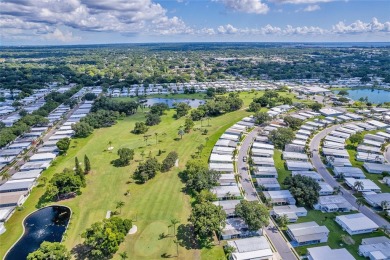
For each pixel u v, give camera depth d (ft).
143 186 553.64
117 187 551.18
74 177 520.83
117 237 380.99
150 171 573.33
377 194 507.71
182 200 506.89
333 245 400.26
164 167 611.47
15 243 413.18
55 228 447.01
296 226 423.23
